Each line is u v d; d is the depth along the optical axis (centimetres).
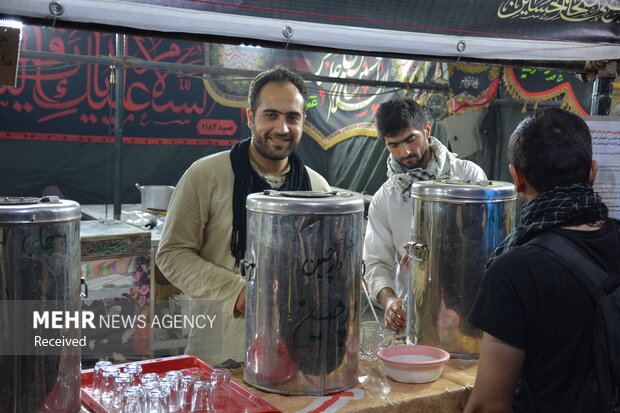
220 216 180
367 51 169
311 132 617
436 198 158
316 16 156
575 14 190
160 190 414
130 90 592
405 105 222
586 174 122
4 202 112
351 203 134
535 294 114
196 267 174
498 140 414
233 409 129
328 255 132
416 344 167
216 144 634
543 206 119
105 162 591
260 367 139
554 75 381
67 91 571
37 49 555
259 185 180
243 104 641
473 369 157
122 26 139
